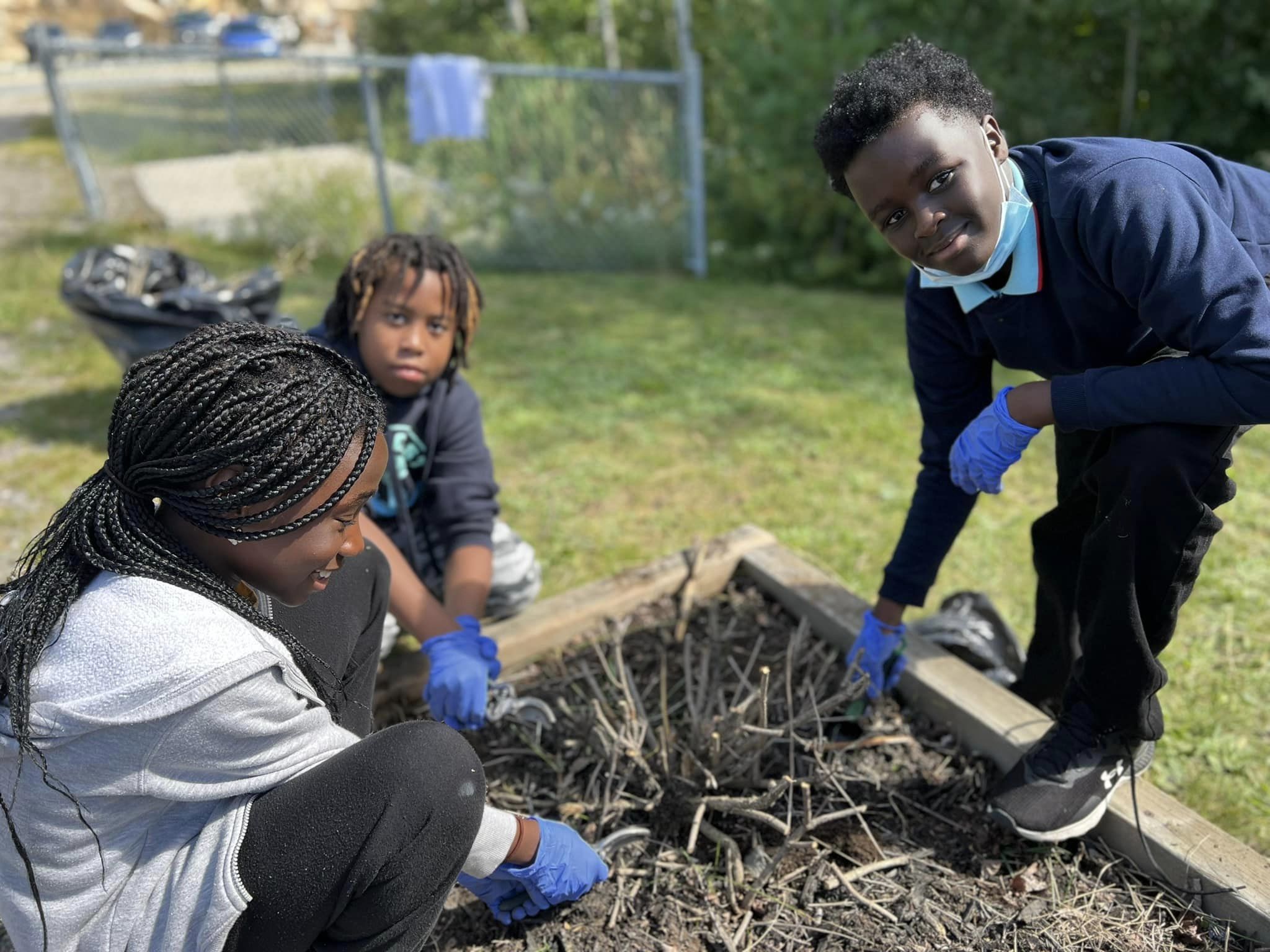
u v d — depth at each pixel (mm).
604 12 12938
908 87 1478
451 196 8273
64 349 5160
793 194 7395
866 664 2109
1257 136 6707
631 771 1977
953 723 2102
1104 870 1794
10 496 3592
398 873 1286
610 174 8047
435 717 1963
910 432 4039
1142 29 6320
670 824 1907
